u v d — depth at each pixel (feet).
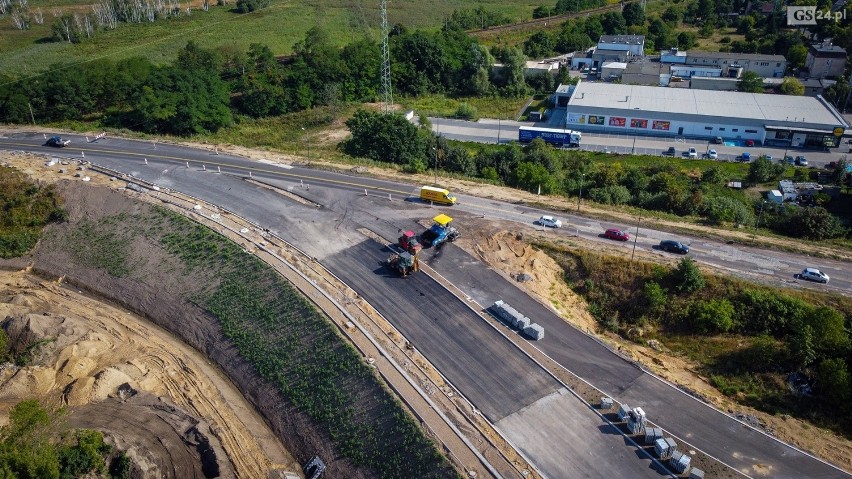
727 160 339.36
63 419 148.77
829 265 210.38
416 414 150.51
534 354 169.37
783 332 181.16
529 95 456.45
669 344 185.47
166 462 147.33
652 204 263.49
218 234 221.25
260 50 434.71
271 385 169.48
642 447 142.51
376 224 230.27
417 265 201.05
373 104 428.97
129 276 214.07
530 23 604.90
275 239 221.05
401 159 302.45
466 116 407.64
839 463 140.56
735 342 181.27
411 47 454.40
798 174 312.09
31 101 350.84
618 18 575.38
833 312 170.91
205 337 188.65
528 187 274.16
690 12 622.54
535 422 148.66
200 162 285.02
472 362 166.30
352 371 163.12
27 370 172.35
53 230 239.71
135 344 188.44
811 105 379.14
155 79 360.28
